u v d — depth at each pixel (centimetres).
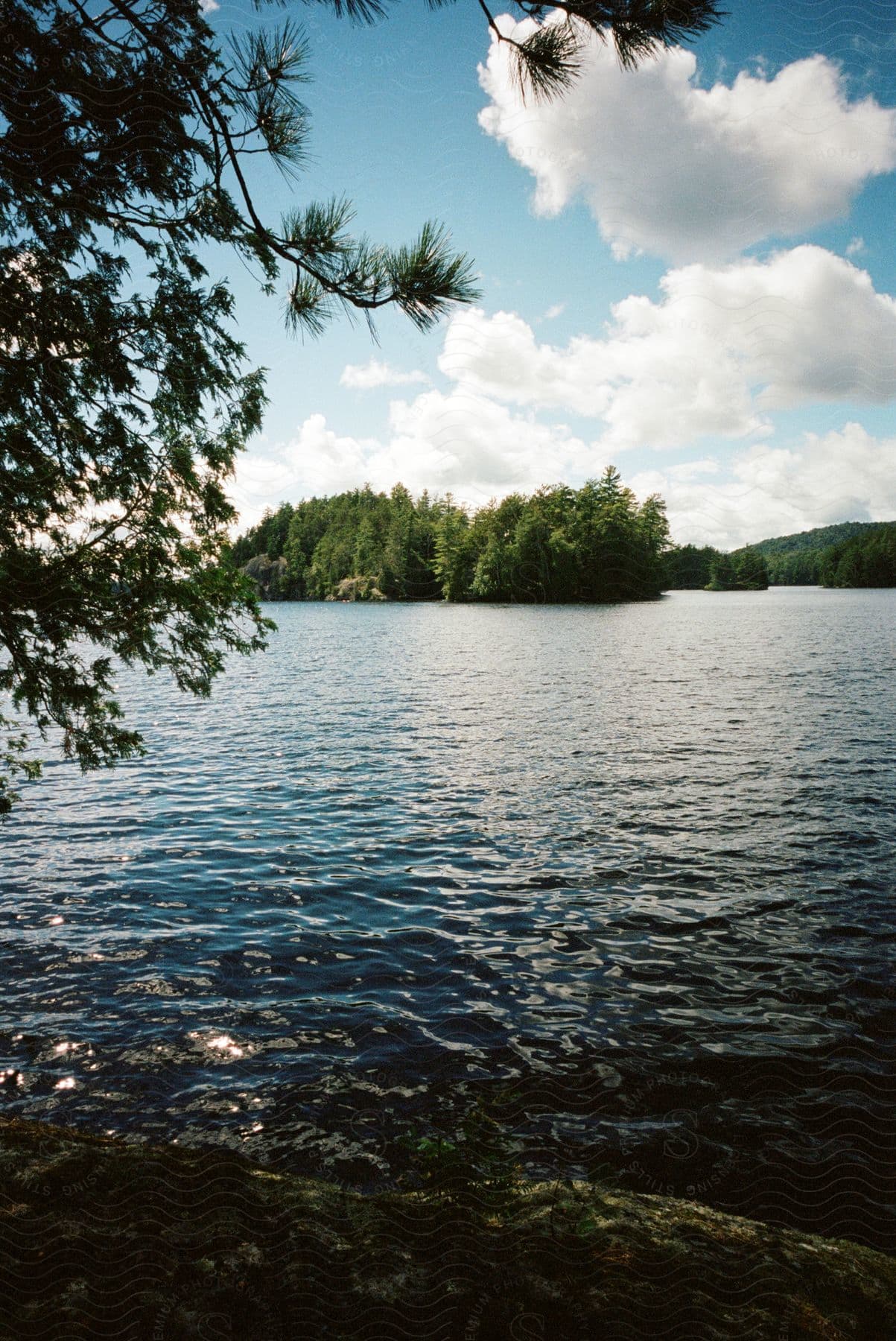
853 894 842
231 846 1022
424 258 338
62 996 637
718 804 1193
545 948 727
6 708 1980
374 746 1681
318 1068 537
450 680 2798
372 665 3359
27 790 1307
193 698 2427
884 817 1109
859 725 1784
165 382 466
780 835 1042
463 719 2009
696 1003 625
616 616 6291
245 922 784
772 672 2783
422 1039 574
